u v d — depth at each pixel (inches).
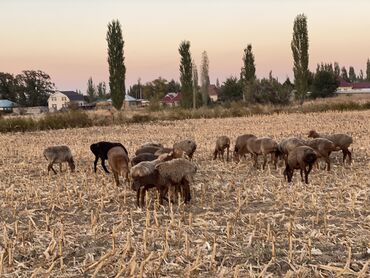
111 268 315.3
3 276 303.9
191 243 356.8
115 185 564.1
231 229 378.9
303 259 319.9
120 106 2214.6
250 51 2792.8
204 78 2847.0
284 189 524.7
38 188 552.1
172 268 312.5
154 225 401.1
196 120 1628.9
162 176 463.8
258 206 467.2
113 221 423.8
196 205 476.4
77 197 512.7
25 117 1569.9
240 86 3014.3
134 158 567.5
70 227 407.8
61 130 1413.6
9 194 528.1
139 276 293.1
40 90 4530.0
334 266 305.3
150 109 2066.9
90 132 1338.6
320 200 475.2
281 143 657.6
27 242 366.9
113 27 2191.2
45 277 301.1
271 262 312.7
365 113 1626.5
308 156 550.9
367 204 456.4
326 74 3221.0
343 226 381.7
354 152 800.9
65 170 693.9
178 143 717.9
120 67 2191.2
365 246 341.7
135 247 347.9
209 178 611.5
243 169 675.4
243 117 1710.1
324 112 1765.5
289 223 381.4
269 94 2301.9
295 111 1830.7
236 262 320.5
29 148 959.0
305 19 2379.4
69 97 4493.1
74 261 328.5
